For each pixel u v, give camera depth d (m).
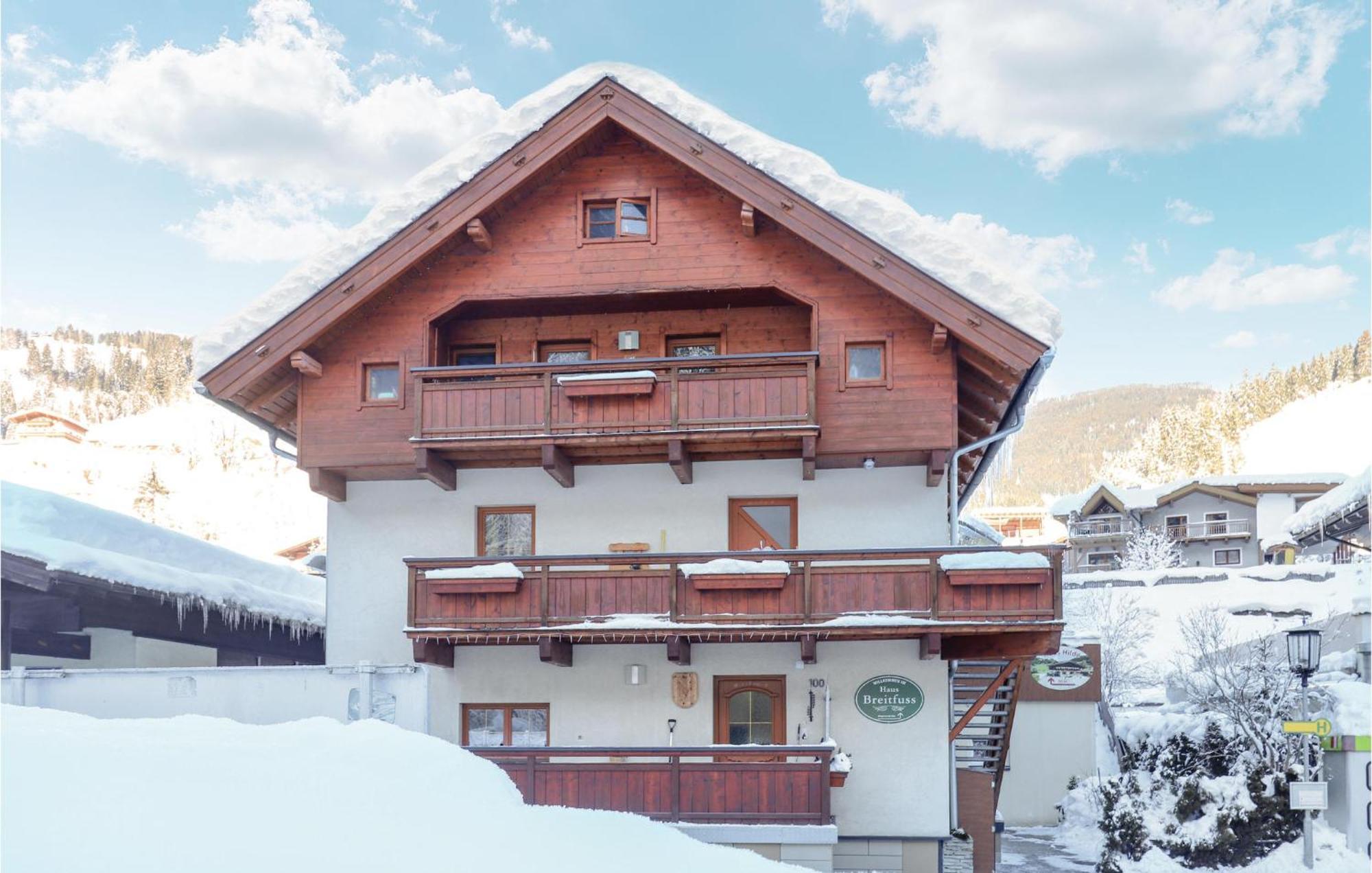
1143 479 149.25
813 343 16.34
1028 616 15.14
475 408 16.42
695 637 15.95
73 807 5.19
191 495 136.25
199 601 17.61
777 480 17.00
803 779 14.38
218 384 16.48
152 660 17.45
